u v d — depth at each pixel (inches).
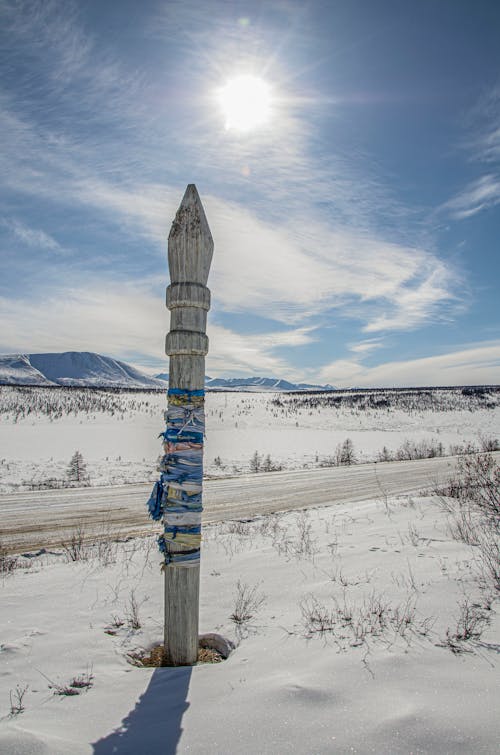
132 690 103.1
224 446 1517.0
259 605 159.9
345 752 73.4
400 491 604.7
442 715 81.7
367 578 179.0
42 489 692.1
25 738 81.7
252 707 89.5
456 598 147.0
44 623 148.9
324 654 113.7
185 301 124.1
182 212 126.6
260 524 386.3
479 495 345.1
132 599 171.0
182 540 120.8
